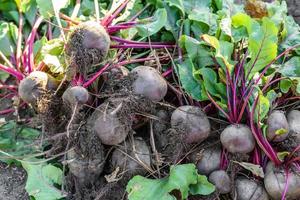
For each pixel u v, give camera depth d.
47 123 0.99
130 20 1.09
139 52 1.11
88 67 0.96
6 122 1.09
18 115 1.09
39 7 1.04
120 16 1.09
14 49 1.17
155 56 1.02
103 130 0.93
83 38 0.95
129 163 0.96
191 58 1.03
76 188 0.98
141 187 0.93
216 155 0.98
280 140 0.97
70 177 0.99
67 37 1.00
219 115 1.02
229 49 1.00
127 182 0.97
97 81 0.98
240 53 1.04
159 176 0.97
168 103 1.01
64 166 0.98
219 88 1.00
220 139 0.97
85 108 0.98
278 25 1.11
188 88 1.00
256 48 0.97
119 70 0.98
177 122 0.96
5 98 1.16
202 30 1.09
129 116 0.94
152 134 0.98
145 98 0.95
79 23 1.02
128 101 0.93
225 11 1.09
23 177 1.07
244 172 0.99
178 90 1.03
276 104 1.01
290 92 1.05
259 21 1.14
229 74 0.97
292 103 1.05
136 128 1.01
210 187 0.94
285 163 0.96
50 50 1.01
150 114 0.97
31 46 1.07
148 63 1.05
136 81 0.95
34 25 1.10
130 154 0.97
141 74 0.96
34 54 1.12
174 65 1.03
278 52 1.10
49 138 0.97
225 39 1.03
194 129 0.96
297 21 1.34
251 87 0.96
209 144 1.00
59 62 1.01
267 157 0.99
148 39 1.11
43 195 0.97
